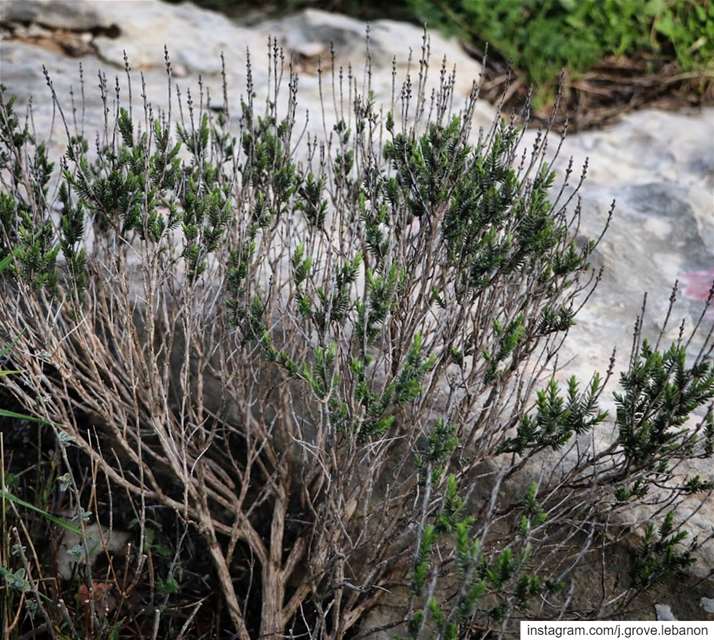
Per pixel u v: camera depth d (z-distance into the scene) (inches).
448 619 85.4
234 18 251.3
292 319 111.0
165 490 132.0
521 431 99.5
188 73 204.2
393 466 115.6
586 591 107.7
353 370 93.8
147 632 117.9
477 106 202.5
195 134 121.6
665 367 105.5
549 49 229.1
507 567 84.7
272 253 135.2
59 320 119.2
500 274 105.0
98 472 133.9
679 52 232.8
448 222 103.9
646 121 209.5
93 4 211.0
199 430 126.7
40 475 128.4
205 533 111.8
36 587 103.3
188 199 107.8
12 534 119.5
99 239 122.9
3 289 117.4
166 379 110.0
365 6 253.3
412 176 105.8
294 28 226.2
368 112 123.4
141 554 109.0
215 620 121.0
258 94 195.3
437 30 236.2
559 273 107.0
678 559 98.1
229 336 114.0
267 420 125.9
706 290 146.0
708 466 111.5
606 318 138.9
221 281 115.0
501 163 110.6
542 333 105.8
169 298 127.6
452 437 94.0
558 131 209.6
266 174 120.6
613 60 236.5
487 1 239.3
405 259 106.9
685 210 163.2
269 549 120.1
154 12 221.3
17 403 137.6
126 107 180.7
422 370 92.9
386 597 112.3
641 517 107.3
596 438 114.5
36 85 188.5
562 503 106.9
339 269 107.2
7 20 208.1
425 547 84.9
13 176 126.4
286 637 104.0
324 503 109.7
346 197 125.1
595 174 185.9
